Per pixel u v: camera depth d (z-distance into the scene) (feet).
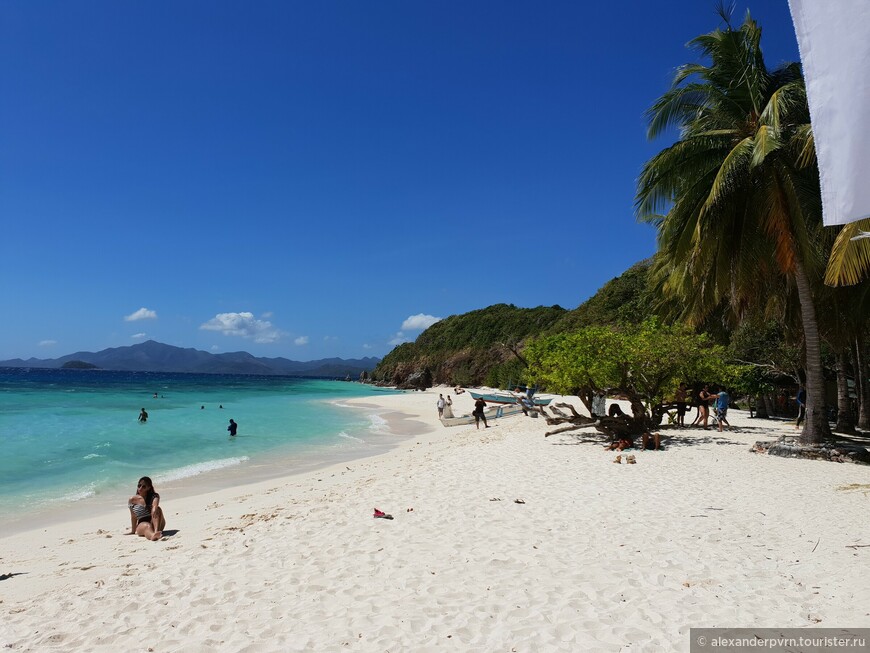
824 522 25.94
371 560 22.00
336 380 602.03
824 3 8.43
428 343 382.63
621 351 54.24
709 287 53.57
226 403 160.45
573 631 15.49
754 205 48.49
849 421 61.77
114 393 203.82
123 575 21.84
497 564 21.11
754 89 47.88
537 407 63.31
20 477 50.19
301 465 58.08
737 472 38.88
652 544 23.12
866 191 8.05
